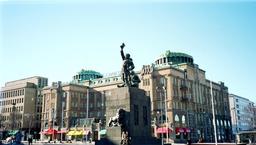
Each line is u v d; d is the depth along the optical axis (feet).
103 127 278.87
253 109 496.64
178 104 273.54
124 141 80.02
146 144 88.79
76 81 395.14
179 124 266.36
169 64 304.09
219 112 345.92
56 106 337.72
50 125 336.29
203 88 323.16
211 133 312.50
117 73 350.64
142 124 91.97
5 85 419.95
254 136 225.56
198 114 299.38
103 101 337.52
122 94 90.94
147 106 96.99
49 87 355.77
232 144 142.31
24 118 376.27
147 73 285.64
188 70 302.45
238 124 519.60
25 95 385.70
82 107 346.74
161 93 273.13
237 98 536.01
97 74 418.72
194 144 155.84
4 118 395.75
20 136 133.80
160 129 256.11
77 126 312.09
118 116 85.92
